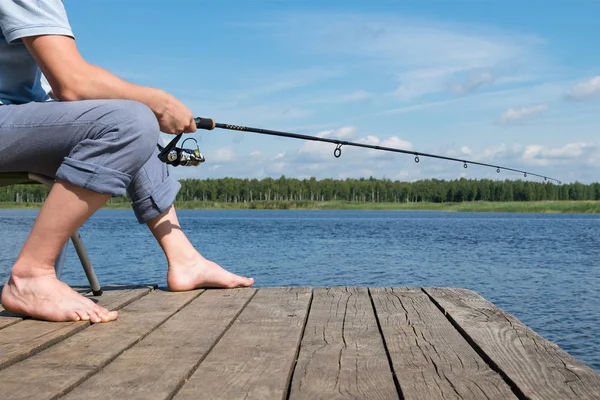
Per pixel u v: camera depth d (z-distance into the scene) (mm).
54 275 2227
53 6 2033
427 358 1718
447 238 22156
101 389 1429
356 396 1395
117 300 2646
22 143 2086
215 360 1698
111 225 29297
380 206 124125
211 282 3016
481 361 1686
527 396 1361
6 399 1336
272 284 8805
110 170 2088
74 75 2062
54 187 2109
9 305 2184
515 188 121000
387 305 2600
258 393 1404
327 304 2639
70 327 2049
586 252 16094
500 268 11617
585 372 1545
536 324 6551
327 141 4066
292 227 30797
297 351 1879
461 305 2535
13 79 2188
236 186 120625
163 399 1357
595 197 115312
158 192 2848
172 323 2201
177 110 2293
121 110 2080
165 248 2965
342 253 14250
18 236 16641
